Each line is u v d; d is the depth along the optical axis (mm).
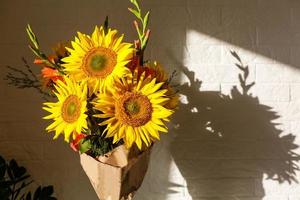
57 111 1016
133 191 1101
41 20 1304
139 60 1042
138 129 990
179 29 1314
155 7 1310
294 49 1323
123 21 1306
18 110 1322
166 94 1056
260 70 1325
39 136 1330
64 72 1023
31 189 1343
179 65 1318
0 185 1247
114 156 1050
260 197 1346
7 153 1327
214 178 1341
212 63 1320
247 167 1341
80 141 1056
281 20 1318
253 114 1332
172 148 1335
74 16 1305
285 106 1333
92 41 1010
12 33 1304
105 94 979
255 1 1315
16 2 1301
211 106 1327
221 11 1315
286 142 1338
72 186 1343
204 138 1334
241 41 1320
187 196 1344
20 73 1311
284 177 1342
